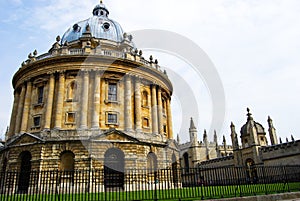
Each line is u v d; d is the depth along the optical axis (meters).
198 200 16.88
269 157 40.91
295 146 37.00
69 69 38.66
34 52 44.38
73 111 36.78
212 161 56.81
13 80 45.75
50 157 32.91
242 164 46.69
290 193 20.20
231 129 50.59
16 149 35.38
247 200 17.97
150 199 16.95
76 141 33.50
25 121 38.84
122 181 32.09
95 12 59.66
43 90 39.69
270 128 49.50
